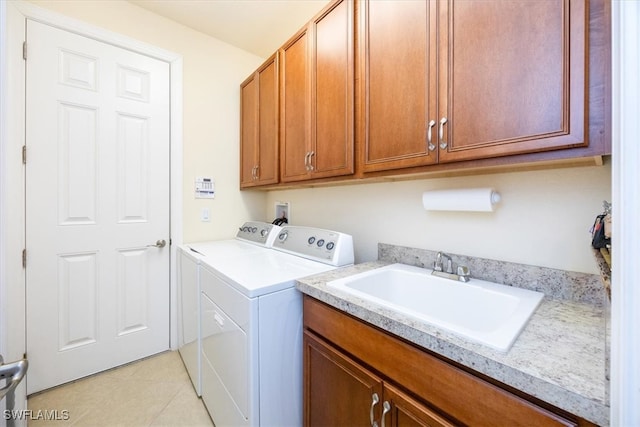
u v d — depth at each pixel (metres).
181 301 1.91
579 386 0.48
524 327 0.72
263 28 2.09
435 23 0.95
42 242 1.57
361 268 1.34
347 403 0.94
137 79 1.88
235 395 1.13
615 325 0.39
